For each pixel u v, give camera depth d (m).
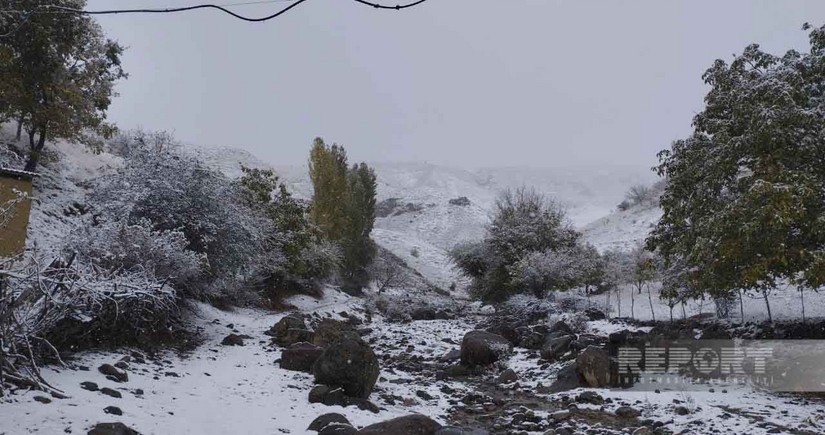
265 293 21.70
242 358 11.84
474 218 77.88
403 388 10.73
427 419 7.29
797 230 9.91
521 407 9.20
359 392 9.17
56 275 7.48
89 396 7.04
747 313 15.27
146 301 10.05
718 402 9.29
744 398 9.55
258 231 16.59
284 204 22.83
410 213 80.69
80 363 8.56
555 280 21.66
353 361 9.23
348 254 30.94
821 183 9.62
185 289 14.07
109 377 8.15
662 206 12.90
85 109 20.56
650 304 19.75
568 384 10.87
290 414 7.92
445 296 37.03
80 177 22.45
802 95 10.41
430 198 89.19
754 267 9.60
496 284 26.00
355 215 31.88
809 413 8.55
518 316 19.89
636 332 13.82
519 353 14.16
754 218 9.31
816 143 9.92
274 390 9.31
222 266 14.86
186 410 7.47
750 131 10.34
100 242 10.45
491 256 26.64
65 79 19.42
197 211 14.43
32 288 6.91
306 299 23.59
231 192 15.41
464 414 9.04
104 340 9.87
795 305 15.63
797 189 9.20
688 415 8.55
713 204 11.41
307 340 14.33
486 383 11.55
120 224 11.11
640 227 45.00
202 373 9.93
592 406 9.29
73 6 18.67
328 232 29.53
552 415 8.59
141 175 14.15
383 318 22.77
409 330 18.72
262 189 21.97
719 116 12.29
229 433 6.85
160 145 15.26
